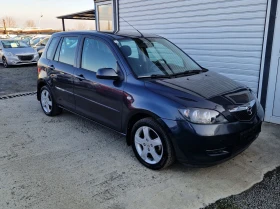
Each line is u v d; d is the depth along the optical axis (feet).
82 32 14.17
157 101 9.88
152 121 10.15
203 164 9.38
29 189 9.45
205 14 19.12
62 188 9.52
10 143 13.32
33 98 22.52
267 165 11.00
